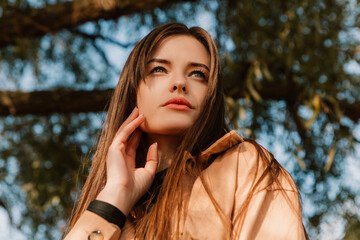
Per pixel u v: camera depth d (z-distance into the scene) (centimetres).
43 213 286
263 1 288
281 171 107
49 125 304
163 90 112
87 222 104
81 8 277
